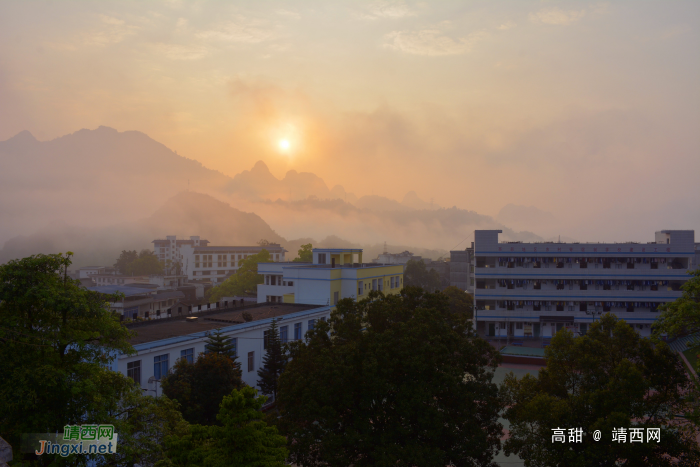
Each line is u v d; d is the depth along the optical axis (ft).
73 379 60.34
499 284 256.11
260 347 142.10
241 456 52.75
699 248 309.01
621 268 247.50
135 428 64.90
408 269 431.02
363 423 80.12
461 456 81.15
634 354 81.41
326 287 190.49
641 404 74.90
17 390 53.42
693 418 74.79
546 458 75.87
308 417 78.84
